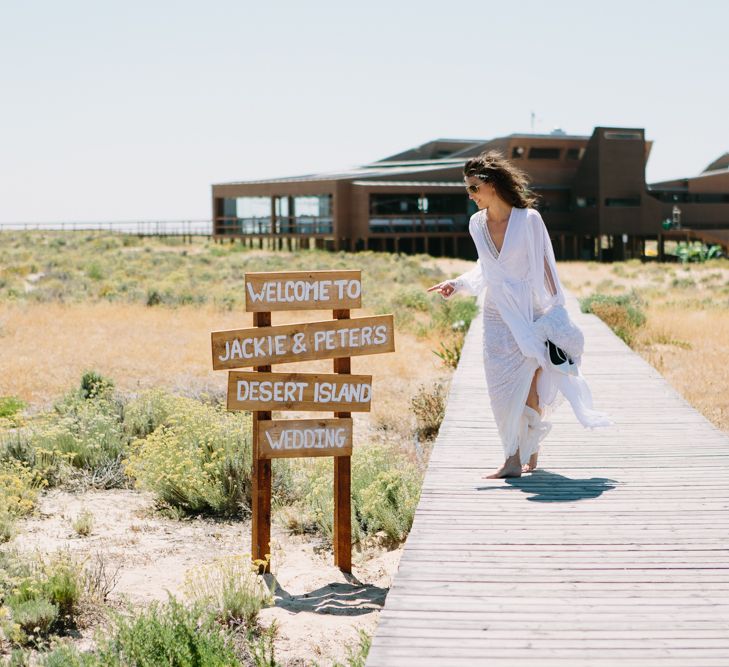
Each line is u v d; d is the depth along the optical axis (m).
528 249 5.93
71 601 5.82
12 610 5.61
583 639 3.88
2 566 6.23
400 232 70.88
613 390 10.83
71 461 9.64
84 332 21.36
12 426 11.02
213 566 6.07
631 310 23.83
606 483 6.37
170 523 8.09
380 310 27.14
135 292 31.09
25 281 39.31
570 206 79.38
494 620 4.09
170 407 11.12
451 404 9.72
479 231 6.03
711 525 5.42
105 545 7.31
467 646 3.81
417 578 4.61
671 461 7.04
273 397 6.34
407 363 17.66
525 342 5.98
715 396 13.78
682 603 4.28
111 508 8.45
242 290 34.00
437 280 46.47
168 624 5.03
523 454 6.43
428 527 5.41
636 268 61.84
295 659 5.13
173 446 8.91
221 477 8.62
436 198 72.62
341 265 53.94
